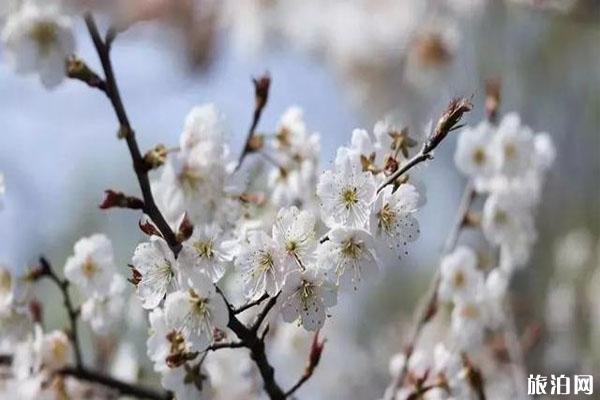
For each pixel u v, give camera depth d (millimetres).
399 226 1071
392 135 1110
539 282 2855
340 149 1074
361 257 1069
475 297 1361
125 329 1381
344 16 2502
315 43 2498
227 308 1088
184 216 1084
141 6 1152
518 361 1451
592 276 2764
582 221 3100
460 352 1355
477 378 1276
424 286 3393
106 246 1247
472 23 2699
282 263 1071
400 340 2773
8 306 1238
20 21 1169
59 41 1171
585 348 2562
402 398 1307
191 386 1134
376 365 2680
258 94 1208
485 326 1381
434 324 1497
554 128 3166
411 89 2516
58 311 1909
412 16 2465
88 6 1140
